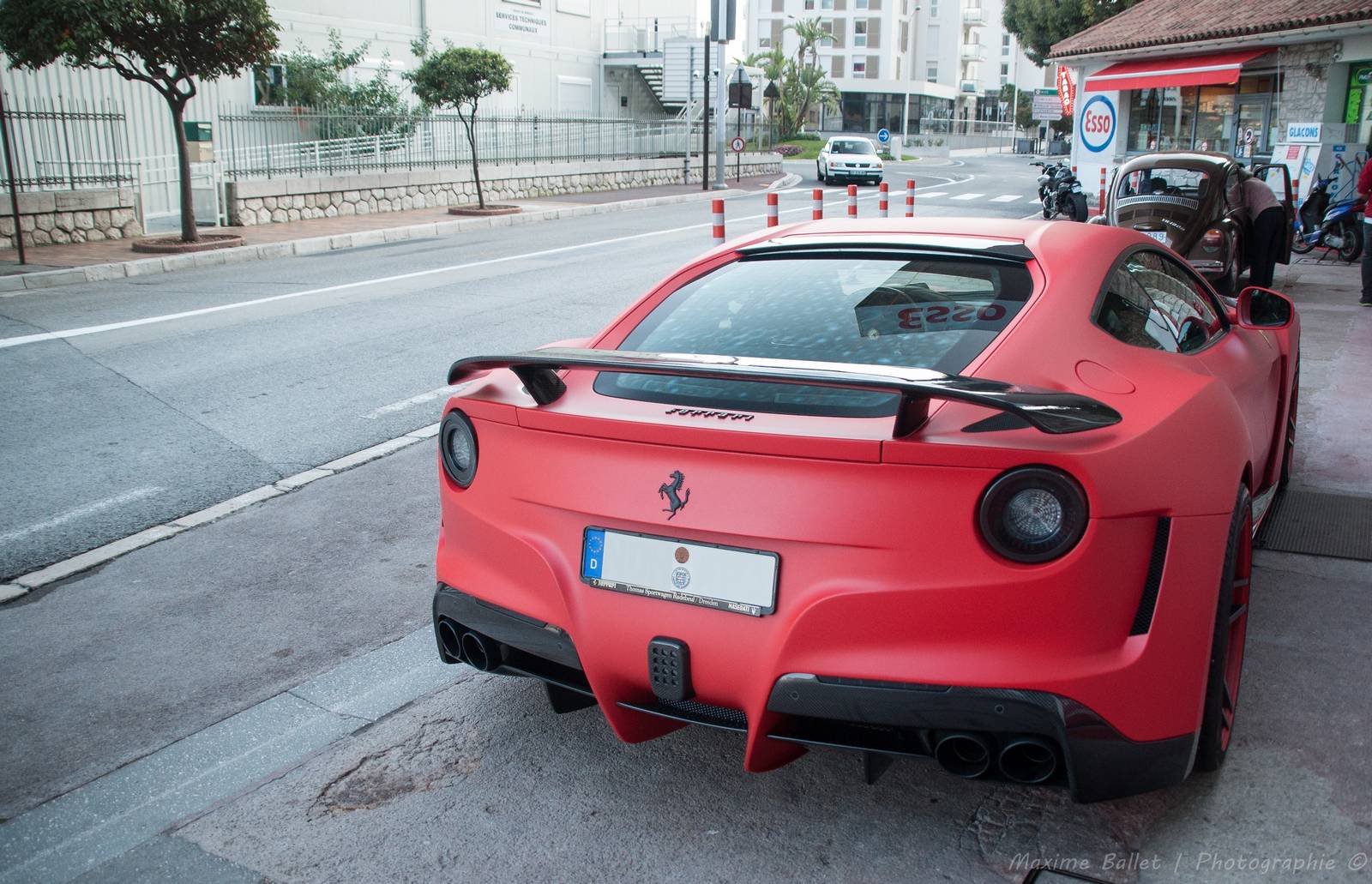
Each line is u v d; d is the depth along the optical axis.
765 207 24.17
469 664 2.78
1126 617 2.13
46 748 3.04
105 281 12.95
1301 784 2.61
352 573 4.28
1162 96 23.11
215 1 13.42
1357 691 3.05
